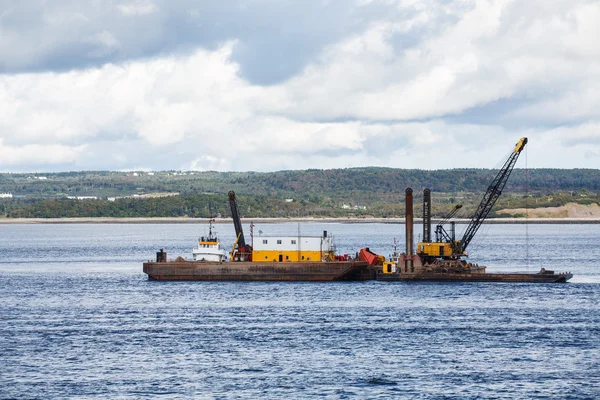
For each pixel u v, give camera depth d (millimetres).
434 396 184000
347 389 188750
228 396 183875
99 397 183500
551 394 185250
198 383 193625
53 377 199375
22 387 191125
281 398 182500
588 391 187250
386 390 188000
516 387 190000
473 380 195375
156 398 182875
